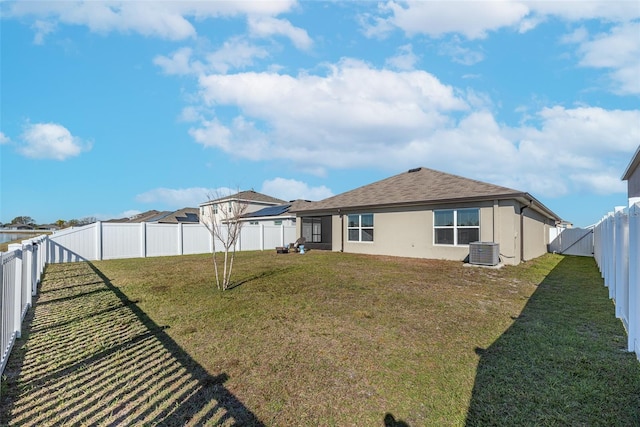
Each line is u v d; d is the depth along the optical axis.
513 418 2.36
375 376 3.01
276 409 2.48
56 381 2.92
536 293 6.56
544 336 4.03
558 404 2.53
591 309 5.33
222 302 5.80
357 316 4.89
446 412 2.44
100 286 7.54
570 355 3.45
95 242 14.35
